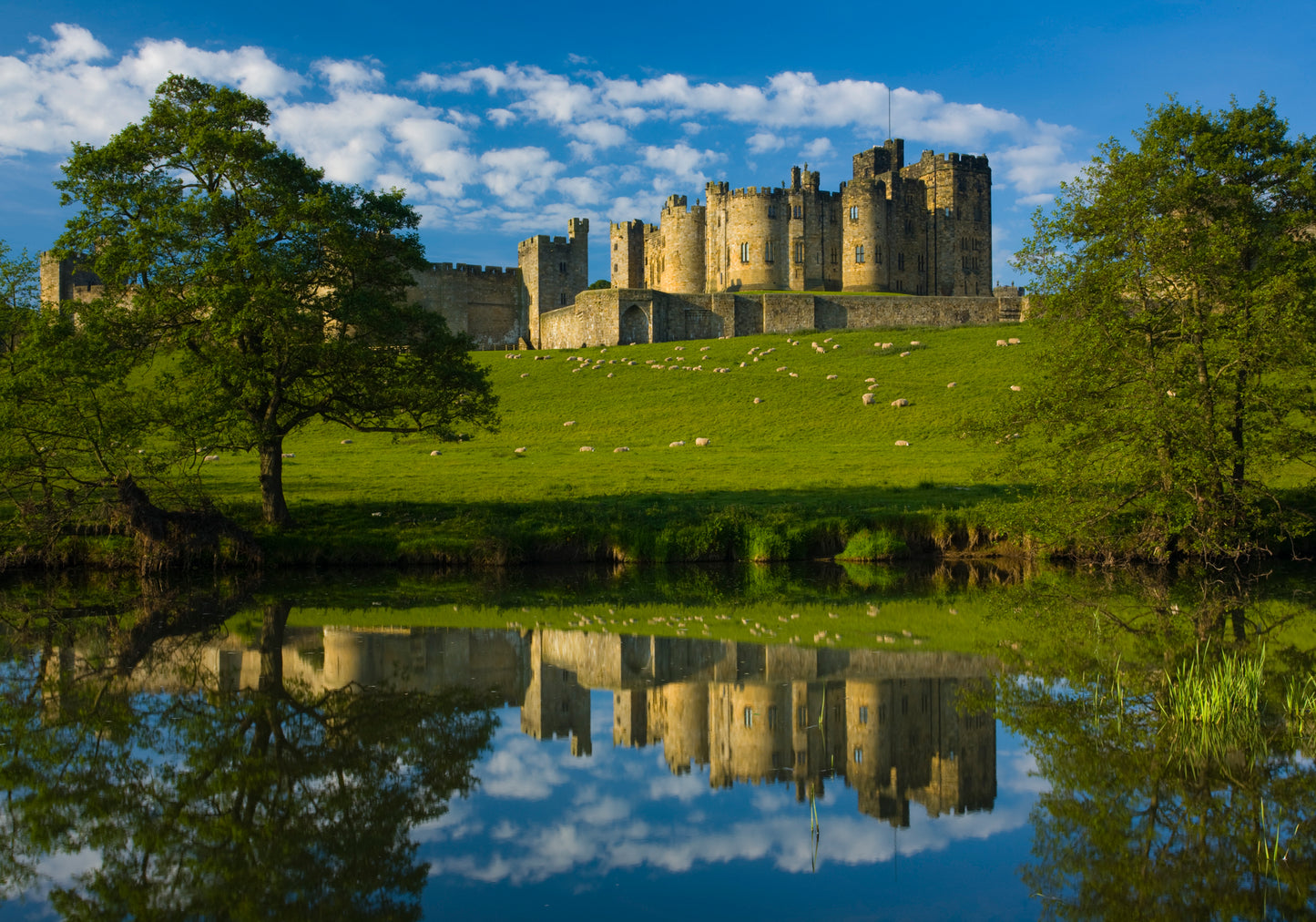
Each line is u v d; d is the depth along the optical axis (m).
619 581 25.38
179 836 9.81
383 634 19.06
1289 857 9.26
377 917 8.08
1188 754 12.12
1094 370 25.75
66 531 26.50
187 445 26.58
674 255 118.50
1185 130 26.78
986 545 29.64
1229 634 18.58
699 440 50.69
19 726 13.29
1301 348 23.39
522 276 116.69
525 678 15.98
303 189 27.86
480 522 29.12
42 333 25.16
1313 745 12.35
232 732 13.13
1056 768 11.73
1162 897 8.39
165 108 26.08
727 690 15.27
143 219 25.89
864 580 25.47
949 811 10.54
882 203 111.81
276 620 20.36
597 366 71.06
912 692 15.09
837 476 38.72
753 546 28.58
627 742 12.91
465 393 30.70
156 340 26.77
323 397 29.81
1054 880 8.84
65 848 9.52
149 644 18.12
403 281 29.73
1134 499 26.03
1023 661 16.84
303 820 10.28
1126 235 26.09
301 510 30.20
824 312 89.19
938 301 89.25
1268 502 28.20
